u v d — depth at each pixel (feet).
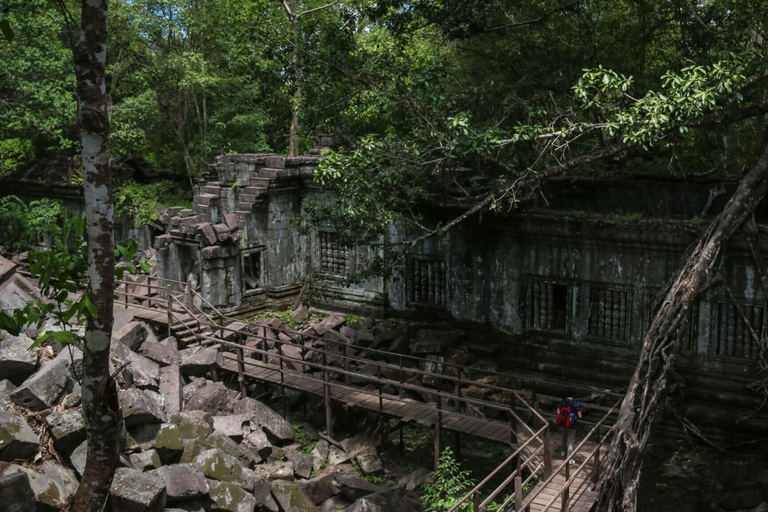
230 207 80.69
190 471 41.65
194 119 111.65
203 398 54.95
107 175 28.14
